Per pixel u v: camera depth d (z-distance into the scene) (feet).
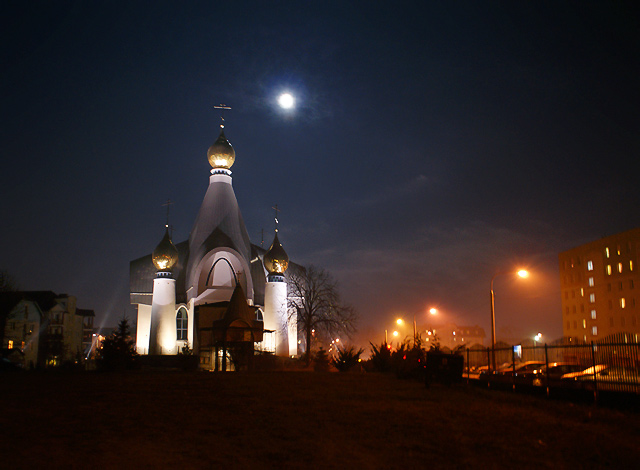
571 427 43.83
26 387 76.23
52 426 43.80
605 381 60.59
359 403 58.95
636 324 193.36
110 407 54.95
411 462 32.81
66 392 69.26
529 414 50.72
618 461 33.19
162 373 112.88
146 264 246.88
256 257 251.80
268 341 224.33
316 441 38.50
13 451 35.04
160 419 47.67
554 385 65.92
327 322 211.41
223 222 234.17
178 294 231.30
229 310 173.47
